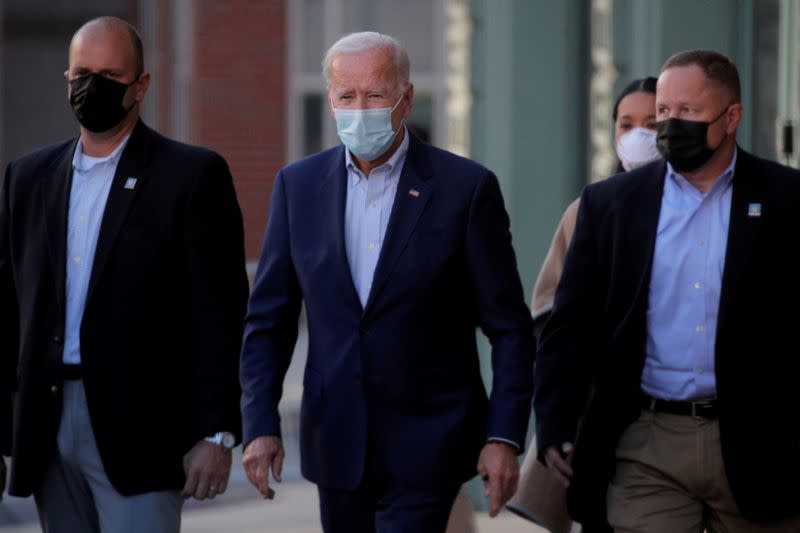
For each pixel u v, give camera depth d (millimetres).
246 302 10305
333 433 9469
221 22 36156
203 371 9977
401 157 9531
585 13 16578
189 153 10109
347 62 9258
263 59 36344
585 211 9953
